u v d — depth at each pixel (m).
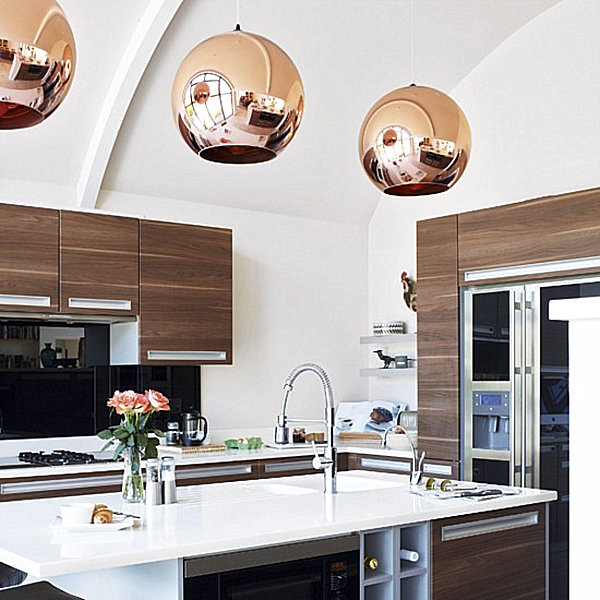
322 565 2.88
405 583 3.27
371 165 2.65
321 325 6.74
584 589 0.58
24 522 2.92
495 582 3.48
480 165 6.17
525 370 4.85
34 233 4.92
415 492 3.56
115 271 5.22
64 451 5.28
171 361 5.46
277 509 3.15
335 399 6.78
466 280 5.21
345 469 5.94
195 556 2.58
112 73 5.02
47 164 5.38
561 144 5.68
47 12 1.67
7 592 2.44
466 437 5.15
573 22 5.66
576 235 4.66
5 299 4.80
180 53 5.16
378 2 5.43
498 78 6.06
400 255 6.78
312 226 6.75
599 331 0.58
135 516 2.97
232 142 2.16
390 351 6.79
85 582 2.99
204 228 5.62
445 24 5.77
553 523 4.64
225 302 5.71
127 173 5.71
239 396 6.23
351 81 5.91
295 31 5.40
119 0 4.67
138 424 3.31
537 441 4.77
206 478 5.20
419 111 2.54
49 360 5.45
